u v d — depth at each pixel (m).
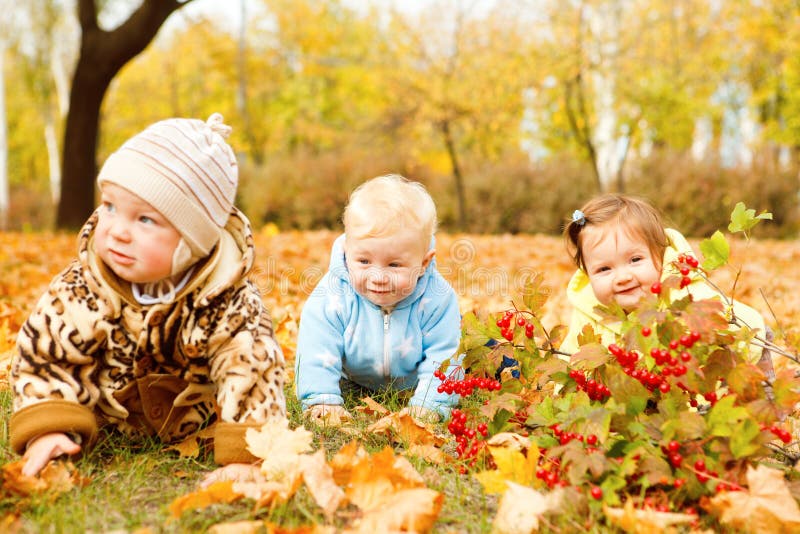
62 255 8.73
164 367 2.21
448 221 19.36
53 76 35.25
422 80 18.59
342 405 2.88
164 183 1.99
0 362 3.36
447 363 2.42
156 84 33.19
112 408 2.21
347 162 19.62
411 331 2.93
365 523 1.74
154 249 2.01
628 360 2.09
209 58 30.86
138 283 2.11
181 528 1.71
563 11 17.95
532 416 2.12
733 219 2.12
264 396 2.14
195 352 2.14
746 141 23.27
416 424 2.44
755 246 12.29
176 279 2.14
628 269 2.62
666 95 18.00
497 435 2.18
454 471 2.17
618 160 18.86
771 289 6.61
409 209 2.71
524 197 18.86
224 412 2.09
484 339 2.37
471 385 2.39
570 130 20.72
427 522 1.75
